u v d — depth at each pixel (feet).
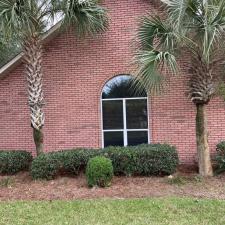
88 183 33.58
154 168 36.04
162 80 35.35
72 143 44.91
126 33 43.96
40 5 38.11
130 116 44.09
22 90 46.44
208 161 36.32
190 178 35.27
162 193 30.91
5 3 35.01
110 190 32.30
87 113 44.78
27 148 46.19
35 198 30.73
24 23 35.70
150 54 33.68
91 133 44.65
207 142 36.42
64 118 45.14
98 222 24.22
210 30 30.73
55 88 45.32
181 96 42.70
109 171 33.30
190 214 25.32
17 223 24.40
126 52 43.98
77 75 45.01
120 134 44.24
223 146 38.17
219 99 41.86
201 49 33.76
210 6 31.55
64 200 29.76
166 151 36.29
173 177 35.76
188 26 32.50
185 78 42.11
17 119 46.50
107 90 44.65
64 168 37.40
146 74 33.86
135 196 30.37
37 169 36.63
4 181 36.86
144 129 43.83
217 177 35.50
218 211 25.77
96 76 44.65
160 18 35.58
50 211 26.76
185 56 35.99
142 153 36.11
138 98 44.04
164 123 43.01
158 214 25.45
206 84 35.06
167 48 34.27
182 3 31.17
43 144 42.86
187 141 42.52
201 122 36.04
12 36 38.42
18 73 46.55
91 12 39.01
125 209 26.68
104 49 44.50
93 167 33.22
